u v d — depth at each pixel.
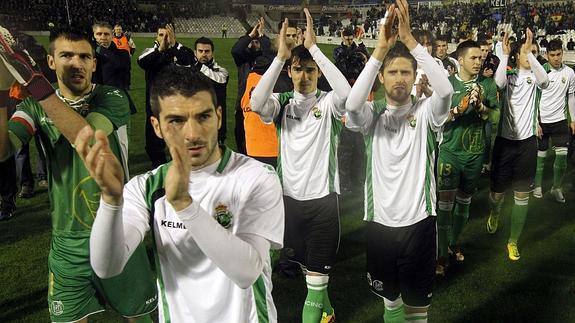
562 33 27.28
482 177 7.43
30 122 2.65
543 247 5.16
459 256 4.86
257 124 4.73
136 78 18.47
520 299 4.18
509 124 4.98
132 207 1.83
